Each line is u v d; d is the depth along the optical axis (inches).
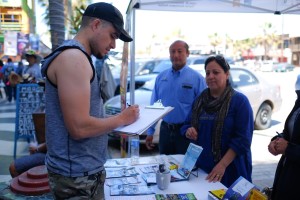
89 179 55.4
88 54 54.2
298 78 95.0
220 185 80.8
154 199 72.6
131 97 145.2
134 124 65.5
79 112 49.8
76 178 54.2
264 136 253.0
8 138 241.4
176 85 132.6
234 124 89.1
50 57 52.8
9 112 364.2
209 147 92.0
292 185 74.6
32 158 104.0
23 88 197.0
